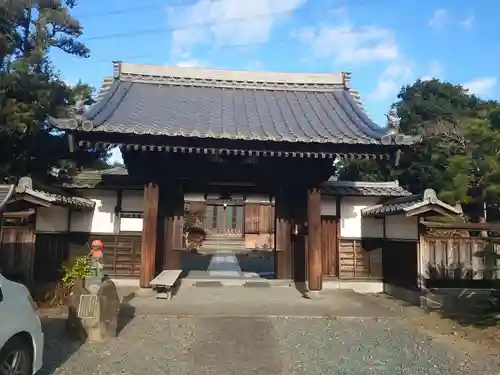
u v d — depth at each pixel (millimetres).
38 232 10961
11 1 15797
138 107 12992
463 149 24484
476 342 7469
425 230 11289
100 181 13133
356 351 6836
